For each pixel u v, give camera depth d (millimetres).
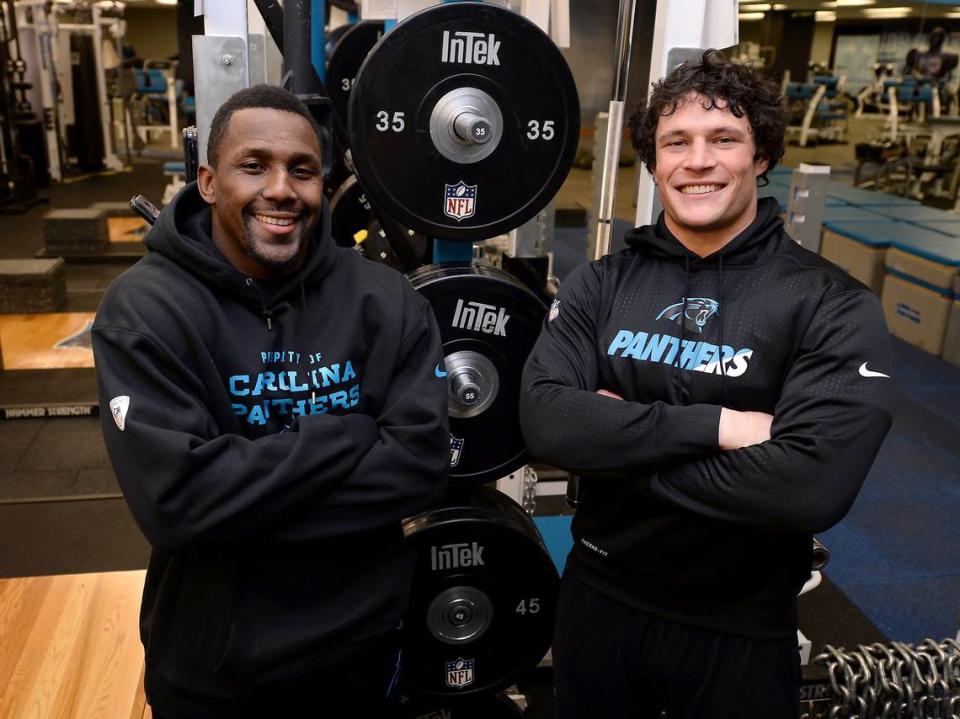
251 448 1109
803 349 1186
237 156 1133
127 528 2891
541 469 2830
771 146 1251
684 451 1167
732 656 1239
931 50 6168
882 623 2498
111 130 10227
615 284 1353
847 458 1110
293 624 1203
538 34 1442
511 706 1951
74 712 1969
